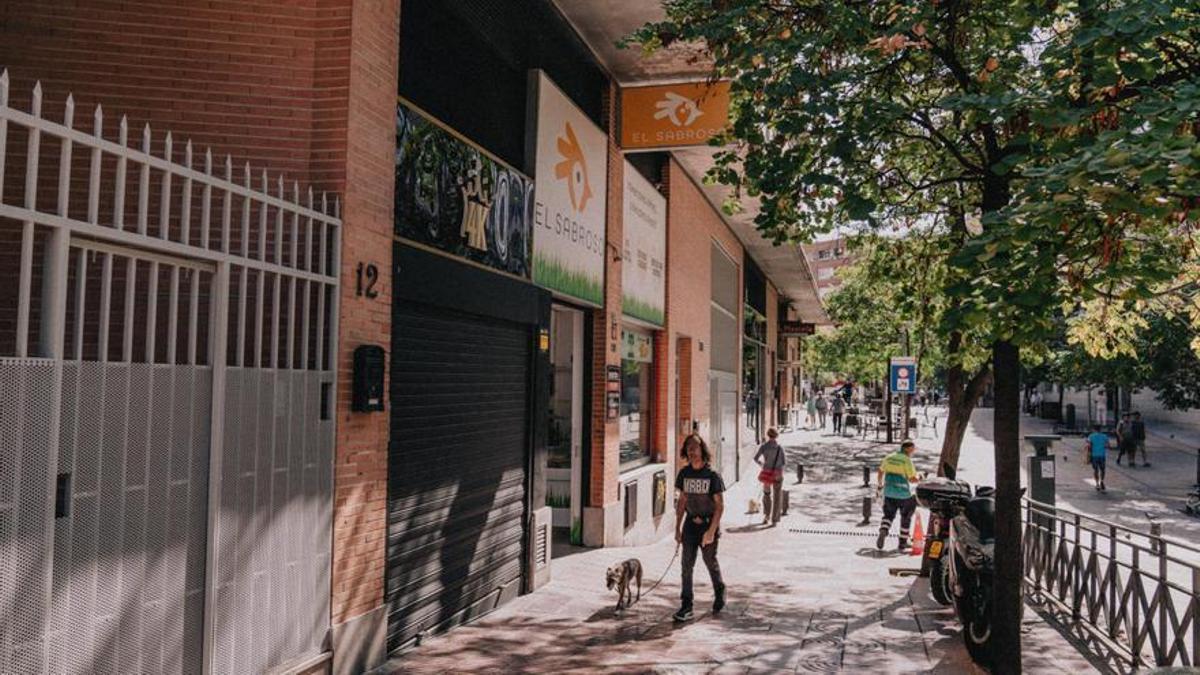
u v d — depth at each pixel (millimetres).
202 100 5902
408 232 6859
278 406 5207
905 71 7668
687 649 7246
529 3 9609
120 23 5891
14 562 3477
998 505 6535
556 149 10328
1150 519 16859
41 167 5699
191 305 4559
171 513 4395
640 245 14039
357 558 6035
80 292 3887
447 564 7574
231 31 5945
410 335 6945
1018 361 6562
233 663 4809
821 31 6469
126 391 4113
